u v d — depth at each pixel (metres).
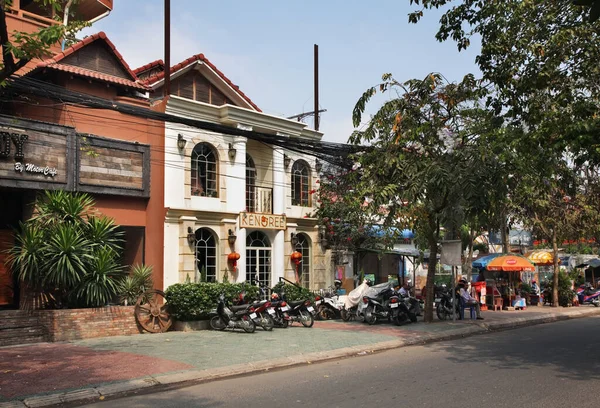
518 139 12.45
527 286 26.73
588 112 11.16
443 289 19.92
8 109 15.46
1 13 8.14
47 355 11.36
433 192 15.27
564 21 12.02
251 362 10.78
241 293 16.17
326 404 7.64
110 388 8.62
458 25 12.66
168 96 17.08
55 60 15.48
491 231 29.00
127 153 16.33
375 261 25.22
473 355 11.88
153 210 16.92
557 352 12.16
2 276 14.95
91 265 14.20
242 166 18.95
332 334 14.91
